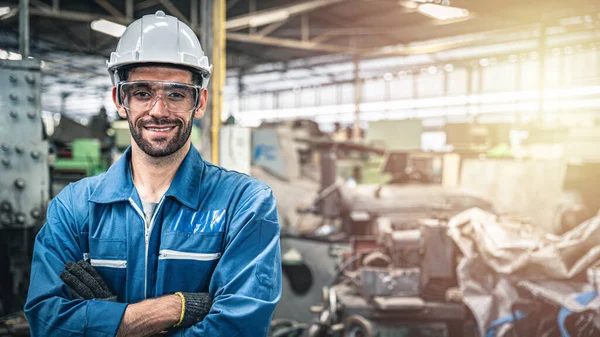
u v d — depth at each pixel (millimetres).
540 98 12758
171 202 1676
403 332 4871
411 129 10438
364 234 6789
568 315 3932
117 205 1681
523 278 4391
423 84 21062
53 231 1661
